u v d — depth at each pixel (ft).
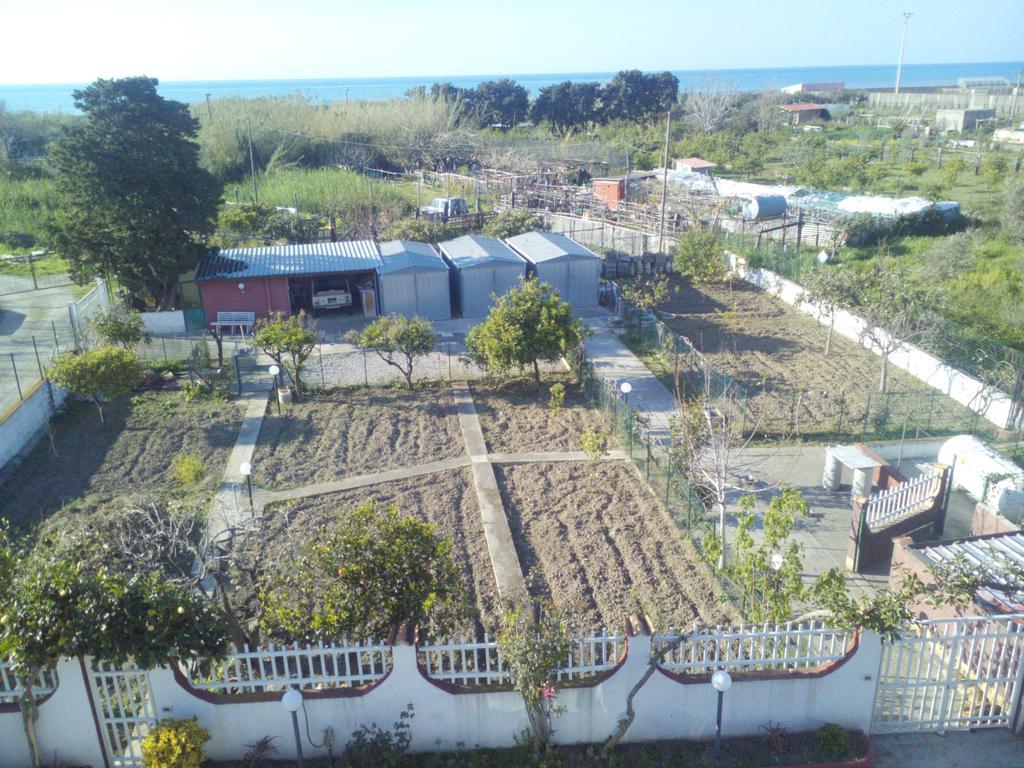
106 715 33.40
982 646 34.68
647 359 92.02
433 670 37.11
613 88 339.16
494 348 78.28
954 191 175.63
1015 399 69.56
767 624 37.37
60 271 135.03
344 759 33.60
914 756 34.42
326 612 34.83
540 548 54.39
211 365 90.58
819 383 82.28
